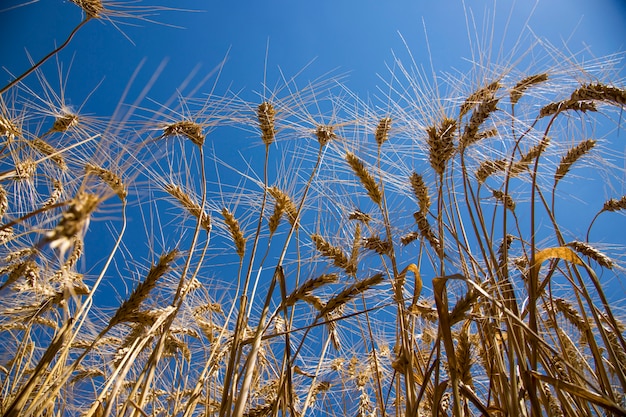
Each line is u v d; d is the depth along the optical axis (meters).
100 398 0.39
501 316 0.45
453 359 0.39
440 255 0.50
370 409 0.66
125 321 0.45
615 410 0.34
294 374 0.67
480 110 0.51
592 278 0.42
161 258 0.48
